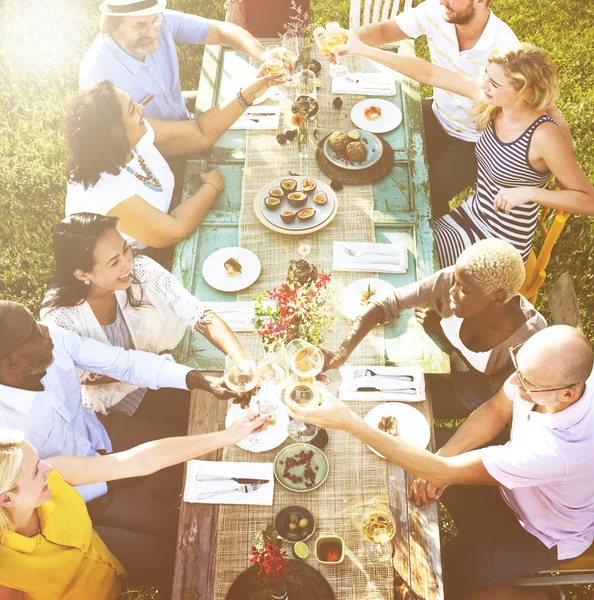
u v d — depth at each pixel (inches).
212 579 102.7
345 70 172.6
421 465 107.5
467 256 114.0
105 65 159.3
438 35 169.2
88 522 106.1
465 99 170.2
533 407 111.2
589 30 262.1
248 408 118.8
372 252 140.2
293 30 173.0
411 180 154.0
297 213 145.1
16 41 265.0
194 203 147.7
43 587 100.5
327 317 108.6
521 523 116.8
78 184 140.6
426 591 101.3
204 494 109.0
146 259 131.1
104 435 130.6
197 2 272.5
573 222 199.2
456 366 135.9
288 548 104.2
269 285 137.3
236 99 160.2
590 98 238.1
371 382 121.7
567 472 102.8
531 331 119.3
